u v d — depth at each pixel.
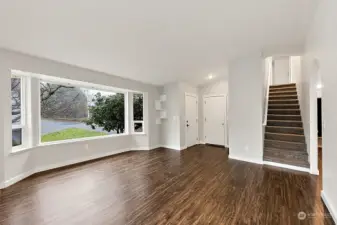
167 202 2.51
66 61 3.77
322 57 2.41
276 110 5.39
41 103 4.16
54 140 4.36
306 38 3.47
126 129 5.96
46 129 4.24
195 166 4.15
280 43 3.73
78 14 2.43
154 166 4.18
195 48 3.81
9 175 3.14
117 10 2.43
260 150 4.27
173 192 2.82
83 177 3.50
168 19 2.73
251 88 4.39
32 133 3.73
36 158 3.80
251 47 3.89
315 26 2.72
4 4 2.12
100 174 3.67
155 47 3.62
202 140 7.05
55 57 3.54
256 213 2.21
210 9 2.55
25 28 2.59
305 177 3.36
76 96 4.89
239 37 3.42
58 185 3.12
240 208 2.33
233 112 4.75
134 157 5.04
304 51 3.99
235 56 4.40
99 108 5.43
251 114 4.40
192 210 2.30
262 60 4.30
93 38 3.05
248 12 2.66
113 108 5.75
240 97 4.59
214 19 2.80
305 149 4.13
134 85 5.61
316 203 2.43
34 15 2.35
